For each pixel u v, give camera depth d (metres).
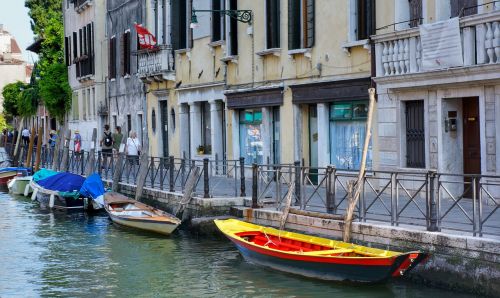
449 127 16.11
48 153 35.62
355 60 18.52
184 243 17.22
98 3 38.81
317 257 12.54
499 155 14.94
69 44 45.12
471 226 12.16
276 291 12.52
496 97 14.91
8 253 16.80
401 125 17.20
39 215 23.44
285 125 21.45
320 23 19.69
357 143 18.95
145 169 22.05
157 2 30.16
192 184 18.72
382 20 17.61
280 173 16.20
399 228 12.41
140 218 18.77
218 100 25.64
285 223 15.23
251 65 23.02
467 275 11.20
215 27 25.19
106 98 37.91
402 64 16.55
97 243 17.83
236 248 16.25
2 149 50.28
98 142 38.91
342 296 11.99
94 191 23.47
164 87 29.73
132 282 13.76
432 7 16.14
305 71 20.41
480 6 15.07
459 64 15.11
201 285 13.23
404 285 12.17
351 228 13.31
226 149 24.94
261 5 22.33
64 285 13.70
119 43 35.34
